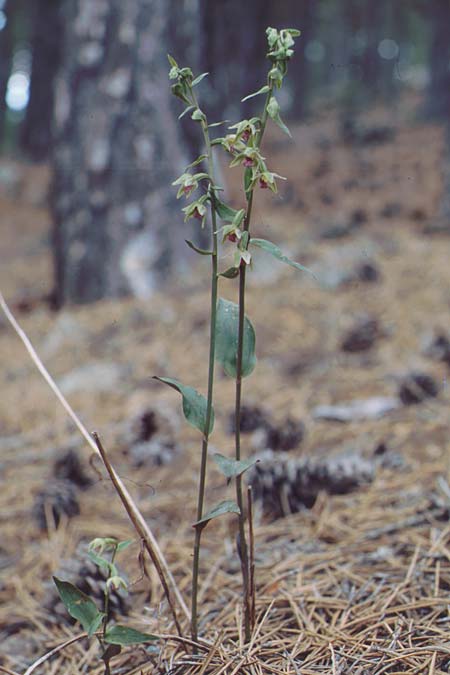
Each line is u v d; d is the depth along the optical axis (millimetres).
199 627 1575
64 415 3348
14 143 24141
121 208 5105
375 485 2252
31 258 8312
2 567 2104
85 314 4820
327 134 16609
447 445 2512
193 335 4211
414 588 1623
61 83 5203
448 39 16750
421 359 3533
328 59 30984
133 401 3391
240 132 1100
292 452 2627
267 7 15250
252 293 4867
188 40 5266
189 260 5207
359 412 2963
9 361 4270
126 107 5035
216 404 3254
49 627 1774
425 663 1288
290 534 2059
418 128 16172
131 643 1171
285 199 9781
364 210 8656
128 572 1937
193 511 2291
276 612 1613
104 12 5012
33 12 17953
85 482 2596
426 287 4691
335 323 4203
